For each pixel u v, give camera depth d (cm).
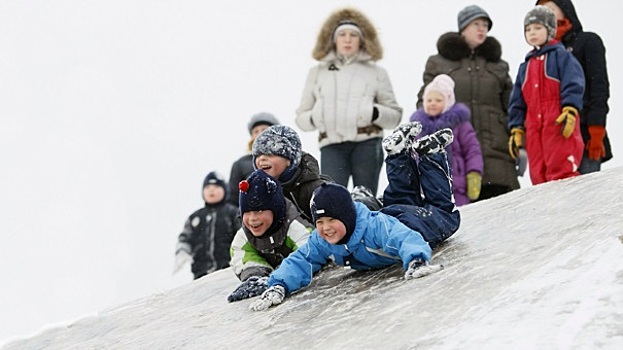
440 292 967
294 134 1390
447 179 1247
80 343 1342
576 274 862
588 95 2002
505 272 962
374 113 2116
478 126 2127
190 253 2284
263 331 1048
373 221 1145
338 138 2130
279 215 1287
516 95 1934
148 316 1401
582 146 1864
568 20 2031
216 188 2280
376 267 1198
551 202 1315
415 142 1242
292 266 1194
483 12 2167
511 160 2138
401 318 920
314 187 1380
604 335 725
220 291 1437
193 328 1184
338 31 2139
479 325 818
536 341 748
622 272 827
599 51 2000
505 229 1220
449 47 2172
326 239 1144
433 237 1189
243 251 1358
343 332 942
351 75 2142
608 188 1282
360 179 2131
